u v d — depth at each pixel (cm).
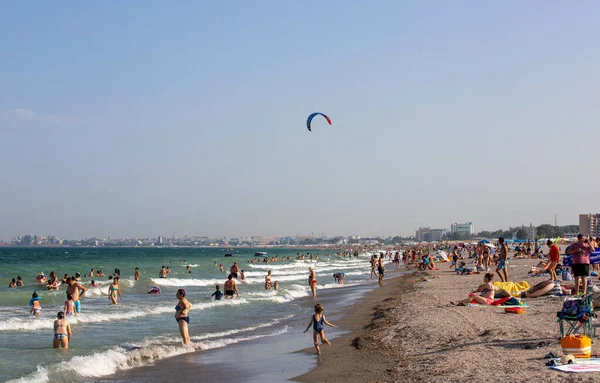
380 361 1199
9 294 2698
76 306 2197
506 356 1063
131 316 2166
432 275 4003
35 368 1236
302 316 2219
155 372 1212
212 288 3862
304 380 1094
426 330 1452
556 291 1919
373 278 4969
